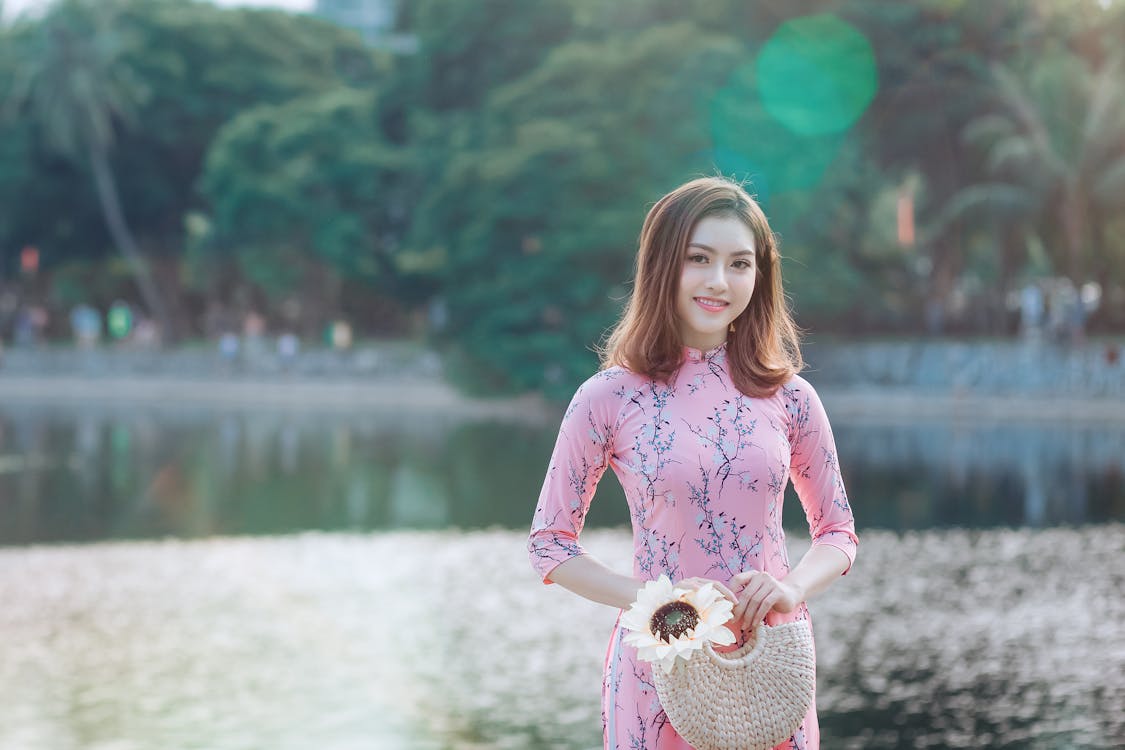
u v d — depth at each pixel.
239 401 38.03
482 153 34.75
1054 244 33.25
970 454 20.83
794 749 2.30
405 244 40.09
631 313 2.49
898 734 6.61
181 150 48.00
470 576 11.27
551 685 7.60
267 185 40.00
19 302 51.19
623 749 2.35
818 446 2.47
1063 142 31.80
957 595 10.25
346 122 41.41
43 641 8.75
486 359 34.69
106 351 43.41
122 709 7.05
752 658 2.20
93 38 44.25
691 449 2.36
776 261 2.51
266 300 50.16
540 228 34.19
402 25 49.00
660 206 2.48
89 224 49.19
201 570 11.57
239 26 46.81
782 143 32.50
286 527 14.25
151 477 18.88
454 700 7.25
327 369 40.34
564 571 2.39
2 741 6.48
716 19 36.16
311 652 8.42
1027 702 7.18
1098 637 8.74
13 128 46.41
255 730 6.68
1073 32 34.41
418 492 17.17
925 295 36.88
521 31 38.16
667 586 2.18
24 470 19.78
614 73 33.62
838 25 34.28
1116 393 29.42
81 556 12.38
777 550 2.40
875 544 12.75
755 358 2.46
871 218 37.47
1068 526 13.72
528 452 22.66
